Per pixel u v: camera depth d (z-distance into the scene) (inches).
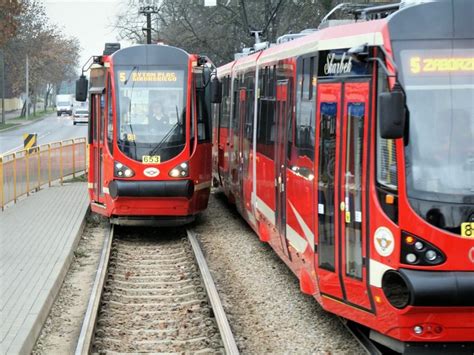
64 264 484.4
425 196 282.8
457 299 278.2
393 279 289.0
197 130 634.8
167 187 609.3
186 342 357.4
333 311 341.7
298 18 1290.6
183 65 633.6
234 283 472.4
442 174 284.2
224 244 601.9
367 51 301.0
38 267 470.9
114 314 411.8
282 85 441.7
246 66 610.5
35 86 3907.5
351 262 317.1
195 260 535.5
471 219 281.0
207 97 662.5
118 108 619.8
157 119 621.6
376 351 321.1
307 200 365.7
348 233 318.7
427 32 292.8
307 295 434.9
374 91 301.3
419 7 295.7
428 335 287.6
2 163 719.7
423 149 286.0
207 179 660.7
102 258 521.3
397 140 287.6
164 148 614.5
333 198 331.6
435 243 280.7
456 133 287.1
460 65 291.1
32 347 336.5
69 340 358.3
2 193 716.7
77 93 621.0
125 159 610.5
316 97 353.4
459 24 293.4
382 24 300.8
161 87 626.8
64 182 984.9
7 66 3523.6
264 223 514.9
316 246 350.0
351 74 318.3
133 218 629.0
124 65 628.1
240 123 639.8
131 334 374.3
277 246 468.1
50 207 734.5
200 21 1600.6
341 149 324.8
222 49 1582.2
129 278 499.5
